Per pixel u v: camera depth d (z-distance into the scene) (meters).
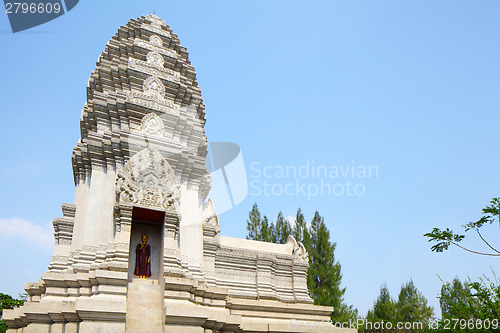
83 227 19.59
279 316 23.56
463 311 14.72
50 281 16.78
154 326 16.88
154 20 28.19
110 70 23.94
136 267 20.09
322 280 44.62
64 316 15.32
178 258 19.61
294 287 27.16
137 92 22.98
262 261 26.08
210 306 19.77
